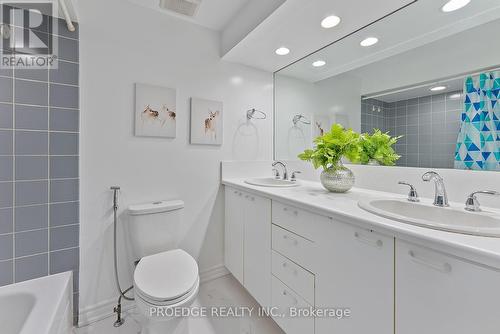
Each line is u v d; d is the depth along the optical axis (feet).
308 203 3.45
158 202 5.18
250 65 6.57
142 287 3.41
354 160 4.37
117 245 4.79
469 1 3.38
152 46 5.12
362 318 2.72
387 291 2.46
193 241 5.85
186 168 5.65
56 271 4.23
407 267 2.28
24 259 3.98
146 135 5.03
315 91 5.94
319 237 3.32
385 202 3.65
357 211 2.96
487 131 3.17
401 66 4.19
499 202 3.05
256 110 6.79
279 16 4.28
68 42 4.25
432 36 3.76
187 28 5.60
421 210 3.34
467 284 1.88
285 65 6.55
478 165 3.24
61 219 4.26
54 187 4.18
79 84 4.37
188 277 3.72
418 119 3.94
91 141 4.50
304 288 3.58
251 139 6.70
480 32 3.26
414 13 3.91
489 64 3.17
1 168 3.78
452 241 1.94
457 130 3.47
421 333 2.16
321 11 4.09
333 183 4.32
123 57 4.80
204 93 5.85
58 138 4.19
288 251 3.92
